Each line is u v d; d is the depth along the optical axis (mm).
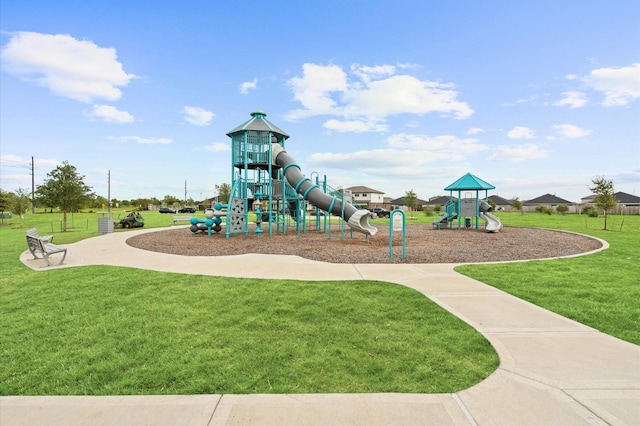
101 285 6598
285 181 17750
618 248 12023
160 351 3715
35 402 2773
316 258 9977
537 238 16094
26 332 4277
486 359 3484
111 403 2746
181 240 15055
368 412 2596
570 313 4930
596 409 2625
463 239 15766
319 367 3344
